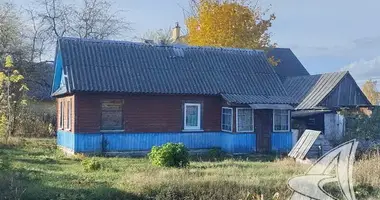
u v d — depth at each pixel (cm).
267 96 2750
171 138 2581
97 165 1820
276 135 2745
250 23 4181
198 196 1353
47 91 4334
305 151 2123
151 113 2544
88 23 4719
